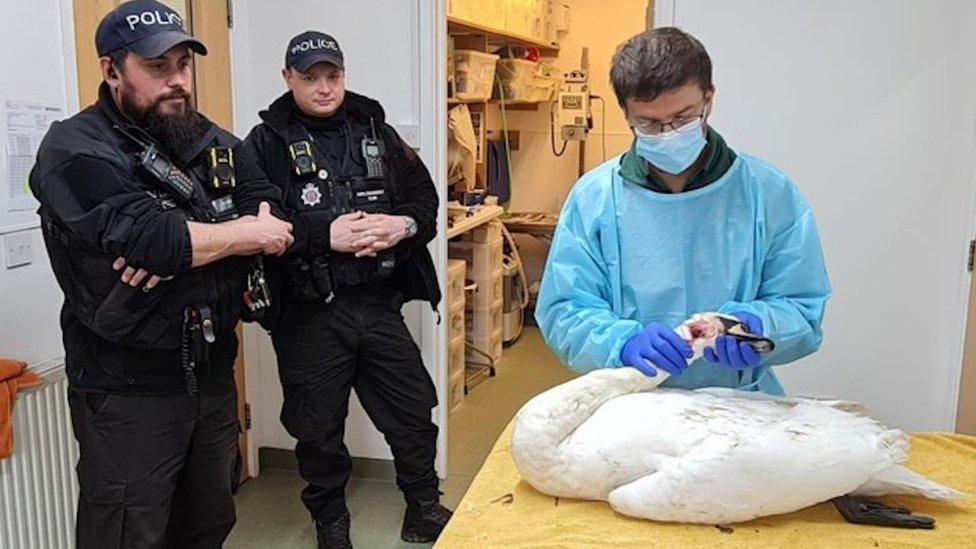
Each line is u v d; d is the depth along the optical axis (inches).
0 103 83.9
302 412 99.4
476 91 165.8
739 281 57.1
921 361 103.0
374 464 127.0
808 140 102.3
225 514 84.0
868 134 100.6
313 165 93.4
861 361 105.0
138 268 66.7
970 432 97.4
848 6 98.6
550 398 51.0
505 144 223.3
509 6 176.9
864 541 45.9
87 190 66.0
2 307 86.4
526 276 230.1
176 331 70.9
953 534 46.8
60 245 68.4
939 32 97.0
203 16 111.0
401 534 108.5
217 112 115.3
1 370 79.9
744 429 47.8
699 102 50.1
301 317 97.1
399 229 94.7
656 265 57.2
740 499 46.4
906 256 101.7
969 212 98.6
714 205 55.9
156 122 71.4
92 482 73.3
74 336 72.4
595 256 58.9
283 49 120.5
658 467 48.0
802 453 46.6
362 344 98.8
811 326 55.9
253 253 75.2
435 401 106.3
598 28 224.2
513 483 53.9
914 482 49.9
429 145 117.3
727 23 102.2
